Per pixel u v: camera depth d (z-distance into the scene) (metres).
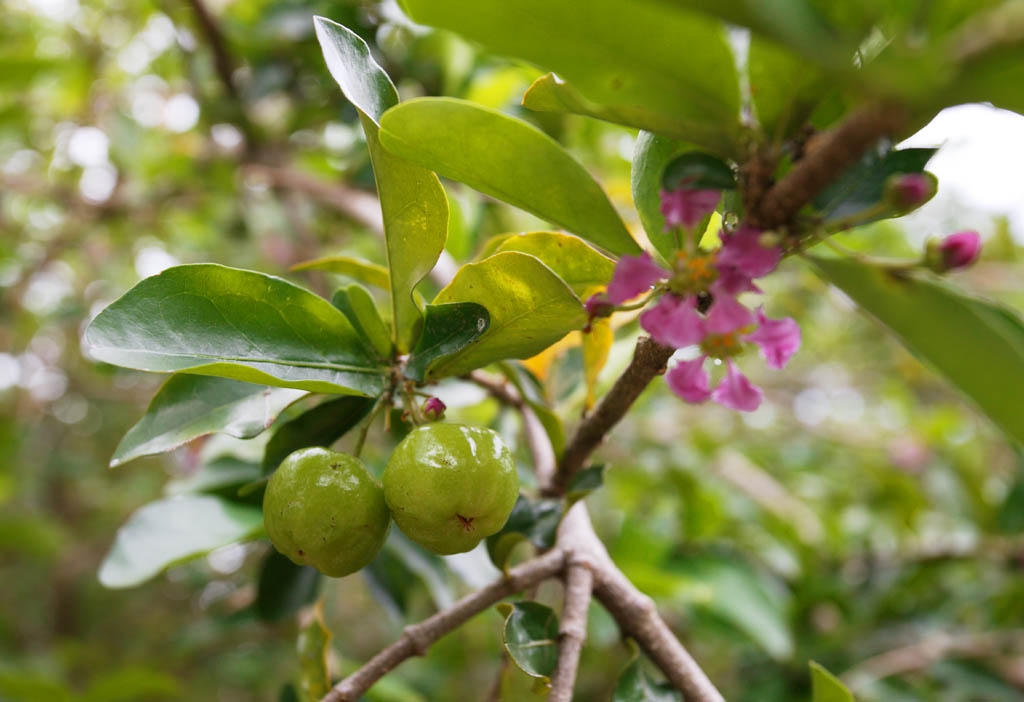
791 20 0.09
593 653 0.46
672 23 0.10
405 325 0.15
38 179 0.50
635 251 0.13
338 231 0.45
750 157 0.12
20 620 0.87
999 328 0.11
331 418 0.16
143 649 0.84
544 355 0.21
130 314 0.14
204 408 0.15
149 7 0.46
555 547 0.18
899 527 0.46
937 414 0.52
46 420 0.82
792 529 0.42
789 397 0.64
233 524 0.21
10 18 0.48
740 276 0.12
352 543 0.14
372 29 0.33
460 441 0.14
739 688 0.40
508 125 0.13
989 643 0.35
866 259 0.12
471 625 0.46
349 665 0.31
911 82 0.09
